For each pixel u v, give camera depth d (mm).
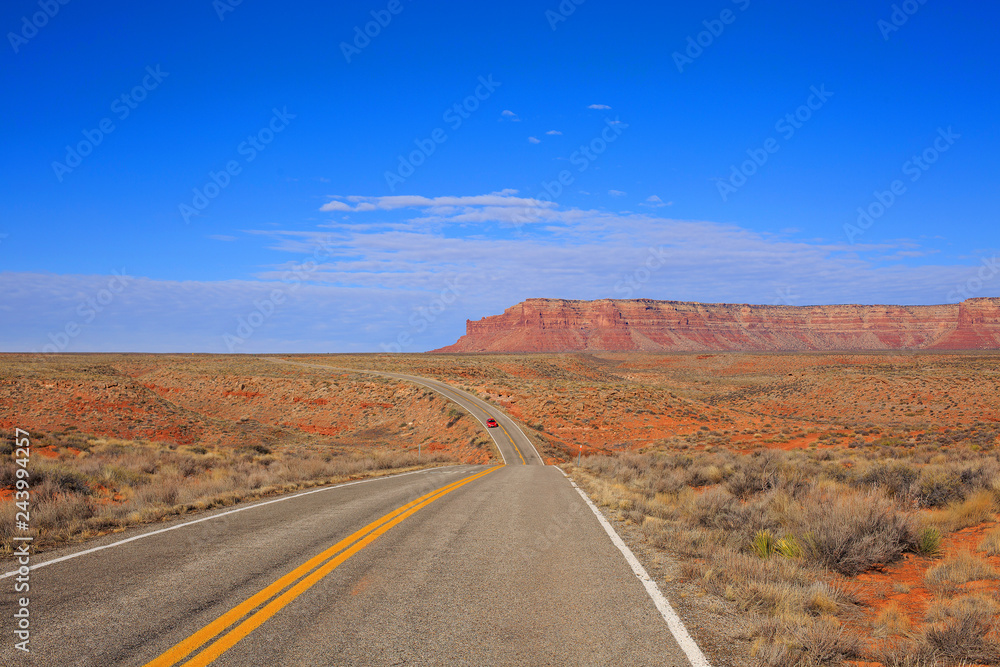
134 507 11398
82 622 4973
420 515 10820
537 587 6199
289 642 4594
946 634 4746
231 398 85312
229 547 7969
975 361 120562
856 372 86125
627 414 66000
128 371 109062
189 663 4176
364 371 114625
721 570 6668
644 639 4770
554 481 18141
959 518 10156
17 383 49875
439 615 5285
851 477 15680
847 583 6715
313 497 13539
